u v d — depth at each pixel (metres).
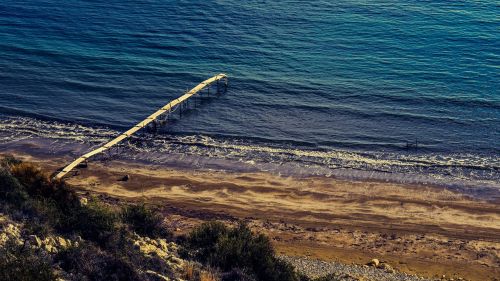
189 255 27.48
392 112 65.06
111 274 21.09
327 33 84.06
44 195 26.42
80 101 66.88
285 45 80.88
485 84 71.19
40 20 88.19
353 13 89.75
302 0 94.44
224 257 27.28
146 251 25.05
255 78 72.50
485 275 38.94
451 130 61.62
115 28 85.69
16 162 30.03
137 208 30.81
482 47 80.06
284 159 55.44
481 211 47.59
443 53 78.62
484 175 53.12
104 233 24.42
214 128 61.28
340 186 50.91
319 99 67.94
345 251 40.94
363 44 81.06
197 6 92.25
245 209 46.78
